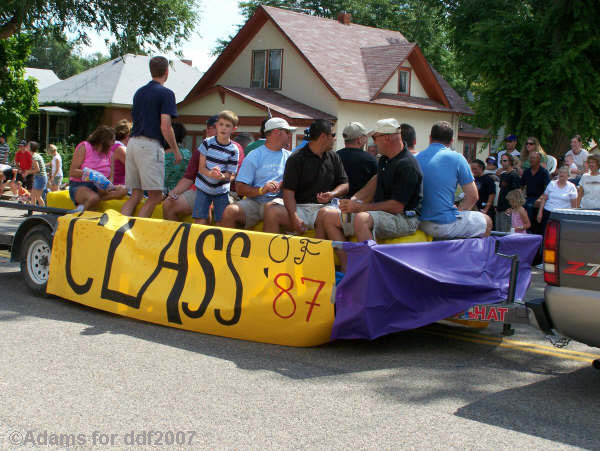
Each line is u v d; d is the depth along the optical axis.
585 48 19.22
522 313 5.53
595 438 4.06
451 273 5.87
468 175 6.63
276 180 6.98
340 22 32.22
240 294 5.99
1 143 23.11
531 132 20.23
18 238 7.73
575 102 19.64
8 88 29.00
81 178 7.74
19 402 4.37
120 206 7.78
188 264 6.33
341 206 6.04
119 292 6.66
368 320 5.46
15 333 6.00
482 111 21.27
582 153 13.92
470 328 7.00
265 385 4.84
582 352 6.10
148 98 7.12
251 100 25.69
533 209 11.75
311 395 4.68
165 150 8.12
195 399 4.52
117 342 5.82
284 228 6.68
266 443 3.85
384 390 4.84
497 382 5.14
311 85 27.11
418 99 29.61
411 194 6.16
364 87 27.09
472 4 25.52
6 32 21.39
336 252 5.83
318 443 3.87
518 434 4.09
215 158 7.04
